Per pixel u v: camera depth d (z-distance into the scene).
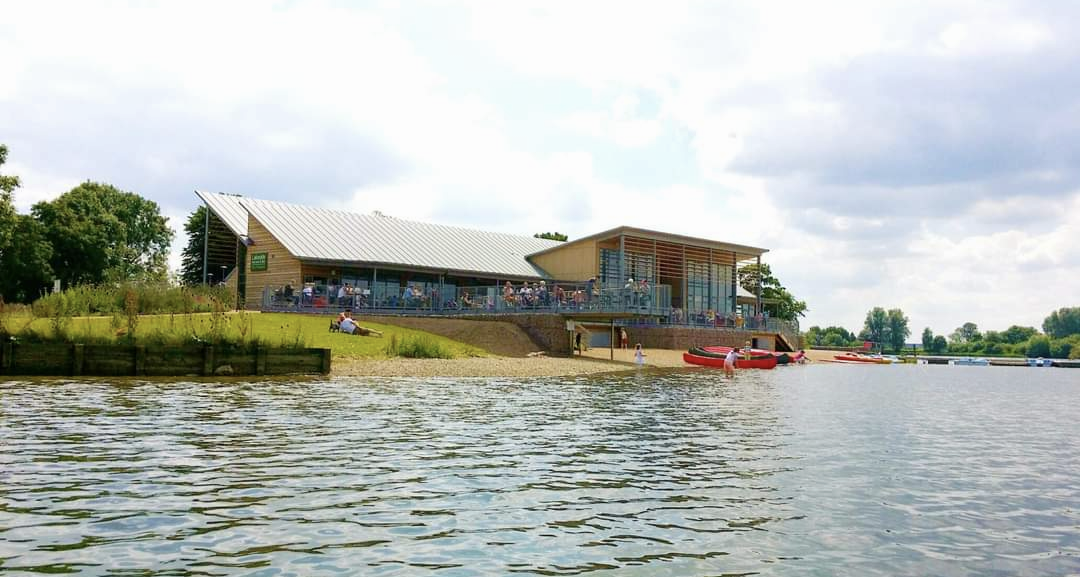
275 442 12.25
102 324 26.69
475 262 53.81
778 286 86.00
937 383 38.84
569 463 11.27
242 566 6.32
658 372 34.84
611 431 14.82
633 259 56.06
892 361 76.88
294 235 47.09
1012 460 13.02
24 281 59.09
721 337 51.50
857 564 6.94
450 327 39.50
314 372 26.28
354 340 32.69
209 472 9.87
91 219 67.69
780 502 9.21
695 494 9.48
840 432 15.85
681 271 58.53
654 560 6.83
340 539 7.14
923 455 13.16
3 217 49.84
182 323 28.05
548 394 22.00
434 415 16.31
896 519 8.60
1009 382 43.78
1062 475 11.63
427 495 8.98
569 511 8.44
